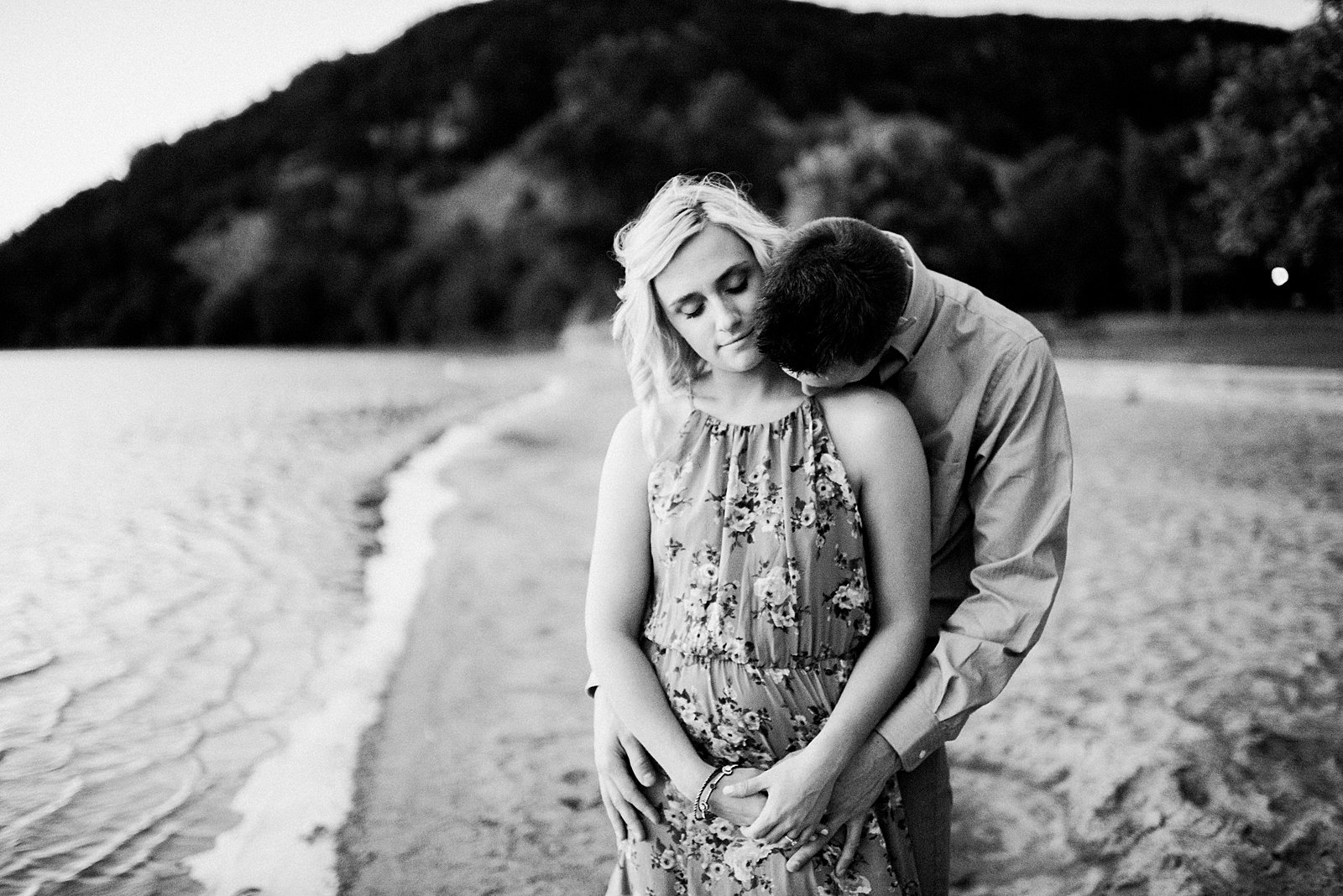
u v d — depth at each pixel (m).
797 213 44.94
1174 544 6.93
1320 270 35.31
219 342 73.69
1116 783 3.41
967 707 1.57
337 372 37.84
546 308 67.06
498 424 17.75
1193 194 42.03
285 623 5.89
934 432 1.69
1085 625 5.20
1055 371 1.66
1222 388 18.44
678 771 1.61
